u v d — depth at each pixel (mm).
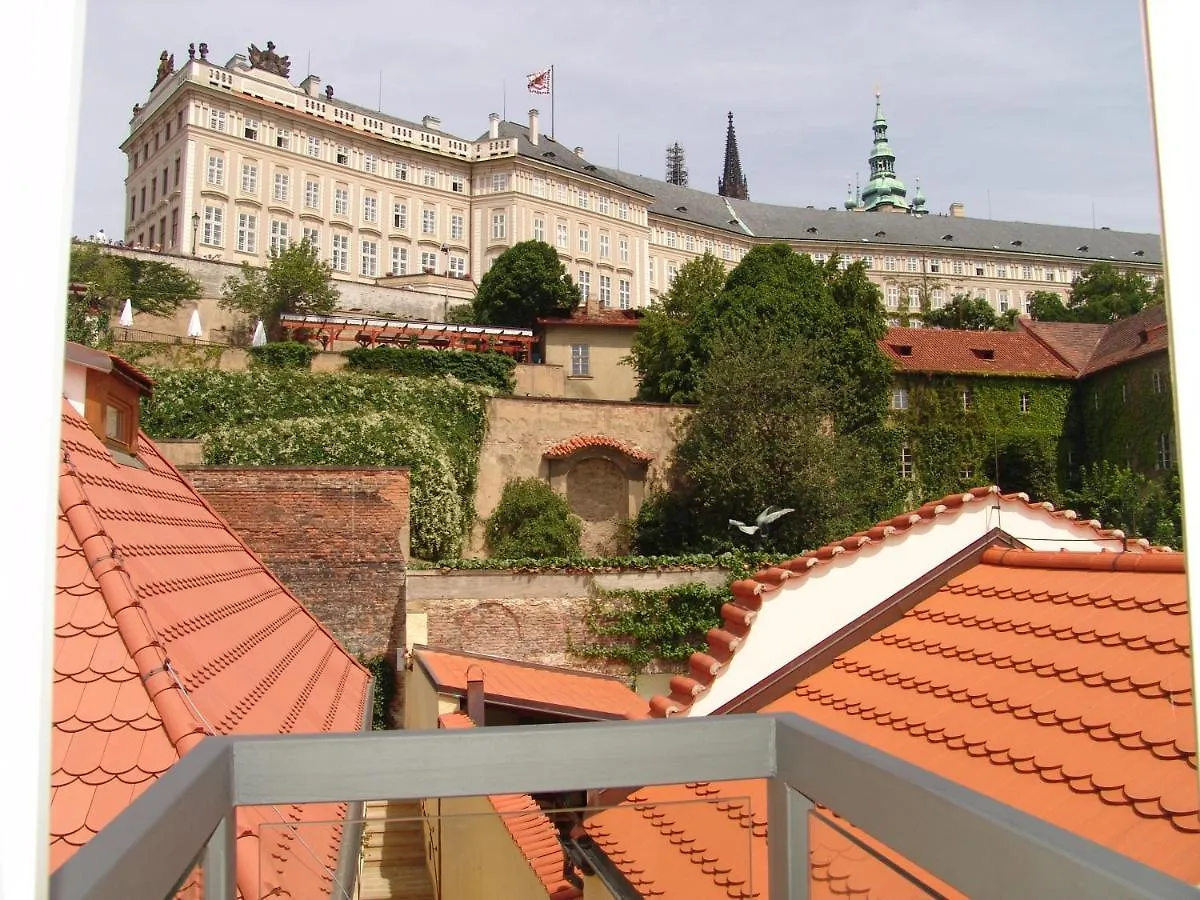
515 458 32500
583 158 90125
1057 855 1798
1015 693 5777
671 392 40156
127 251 47969
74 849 4551
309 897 3861
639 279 85875
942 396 47844
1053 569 7188
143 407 28500
